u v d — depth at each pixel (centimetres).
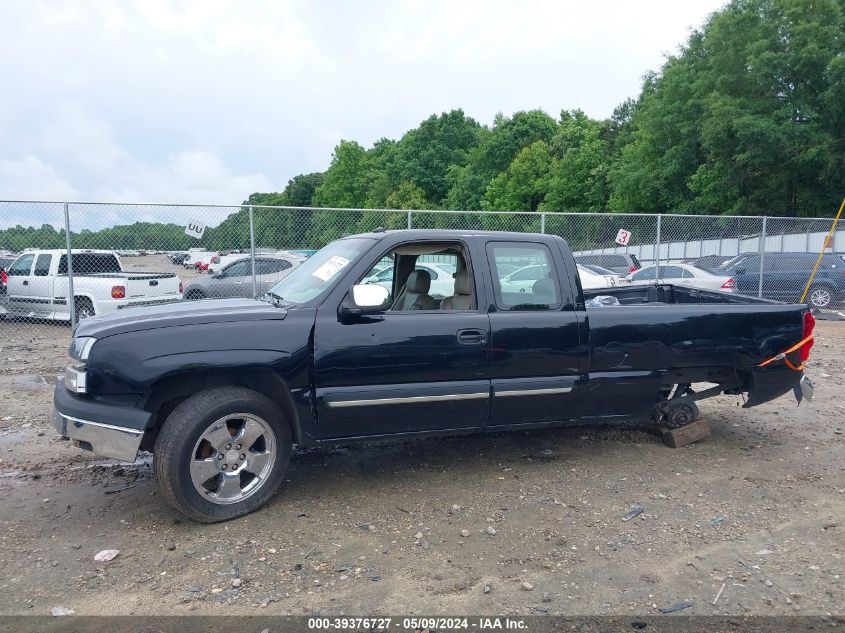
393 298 530
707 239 1580
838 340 1221
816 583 336
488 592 327
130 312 443
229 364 396
